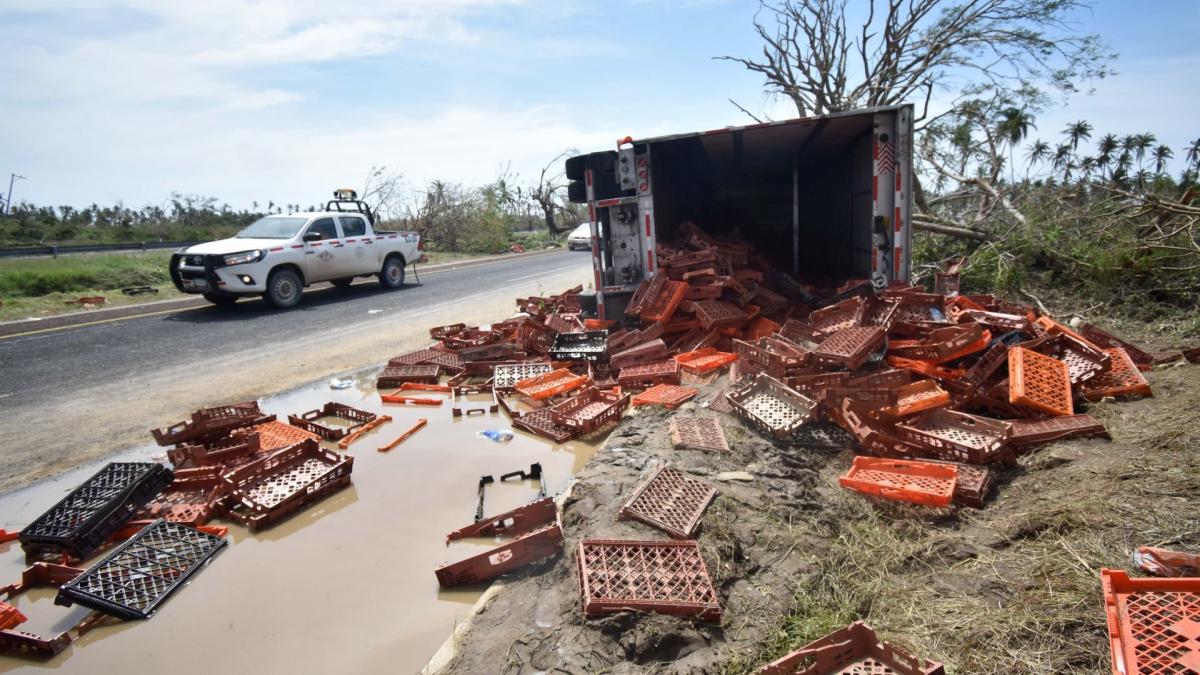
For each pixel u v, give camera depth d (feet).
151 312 39.19
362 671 8.73
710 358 20.58
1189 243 23.76
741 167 35.12
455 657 8.32
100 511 12.19
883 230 23.00
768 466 12.75
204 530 12.37
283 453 14.44
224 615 10.09
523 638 8.46
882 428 13.98
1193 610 6.11
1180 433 11.33
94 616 10.26
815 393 15.34
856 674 7.16
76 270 53.83
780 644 8.09
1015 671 7.16
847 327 17.88
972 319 17.65
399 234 49.62
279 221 42.22
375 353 26.94
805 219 38.70
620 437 15.06
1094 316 23.31
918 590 8.91
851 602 8.83
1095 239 27.50
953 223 34.45
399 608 10.02
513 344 24.04
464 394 21.09
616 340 22.44
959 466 11.85
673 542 9.87
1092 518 9.46
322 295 45.42
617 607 8.60
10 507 13.92
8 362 26.61
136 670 9.05
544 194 126.00
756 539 10.30
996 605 8.29
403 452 16.26
